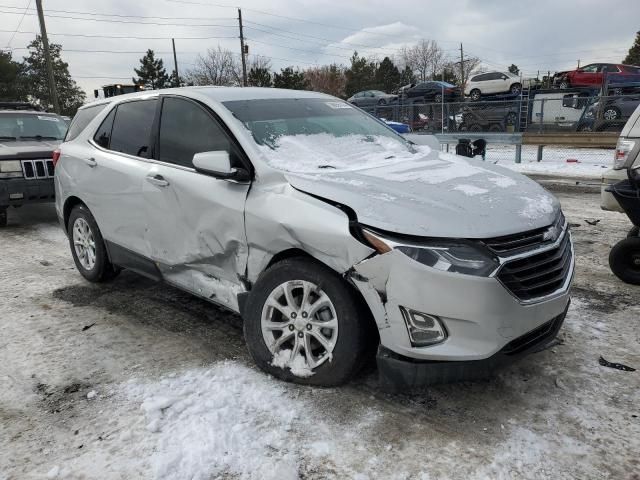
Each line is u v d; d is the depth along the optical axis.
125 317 4.32
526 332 2.77
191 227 3.65
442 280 2.59
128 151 4.37
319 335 3.02
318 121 4.05
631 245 4.73
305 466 2.50
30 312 4.48
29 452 2.66
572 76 22.50
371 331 2.93
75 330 4.09
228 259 3.47
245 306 3.31
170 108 4.07
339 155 3.65
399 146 4.18
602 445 2.60
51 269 5.71
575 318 4.08
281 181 3.18
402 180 3.18
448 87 26.86
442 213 2.75
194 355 3.61
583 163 14.76
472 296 2.59
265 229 3.12
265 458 2.55
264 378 3.24
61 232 7.61
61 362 3.58
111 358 3.61
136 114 4.41
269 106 3.97
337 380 2.99
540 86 25.20
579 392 3.06
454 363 2.69
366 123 4.44
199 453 2.58
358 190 2.97
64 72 61.22
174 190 3.75
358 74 75.25
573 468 2.45
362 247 2.72
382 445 2.63
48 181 7.74
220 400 3.01
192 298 4.69
